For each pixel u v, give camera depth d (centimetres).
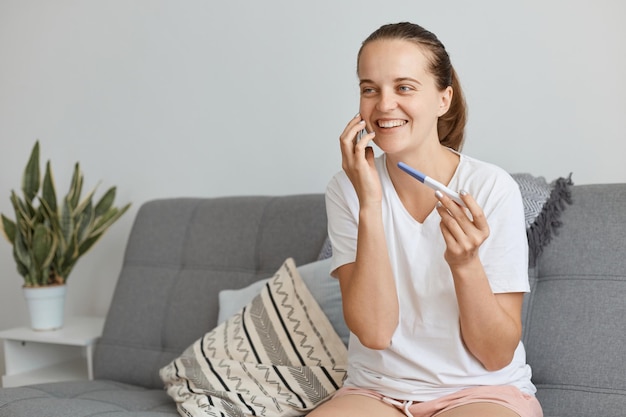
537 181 219
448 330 161
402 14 267
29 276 296
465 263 151
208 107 312
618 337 191
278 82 295
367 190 163
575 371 192
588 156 241
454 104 181
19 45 357
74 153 345
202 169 315
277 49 294
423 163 168
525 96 249
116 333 268
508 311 160
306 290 221
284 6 291
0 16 360
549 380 196
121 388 249
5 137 362
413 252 165
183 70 316
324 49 284
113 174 336
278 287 225
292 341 212
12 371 294
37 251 289
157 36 322
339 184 180
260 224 259
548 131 246
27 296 294
